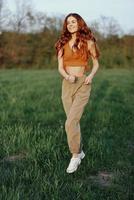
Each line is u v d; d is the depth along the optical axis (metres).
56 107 13.36
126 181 6.12
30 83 24.48
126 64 59.72
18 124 9.59
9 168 6.48
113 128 10.08
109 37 60.84
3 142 7.89
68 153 7.23
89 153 7.36
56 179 5.87
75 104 6.38
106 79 31.08
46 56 58.62
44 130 8.78
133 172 6.58
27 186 5.64
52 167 6.50
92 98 16.17
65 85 6.47
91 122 10.67
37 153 7.19
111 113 11.96
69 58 6.41
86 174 6.44
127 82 27.81
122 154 7.71
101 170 6.76
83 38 6.36
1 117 10.62
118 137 9.09
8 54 58.16
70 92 6.45
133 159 7.39
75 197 5.36
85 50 6.40
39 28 60.16
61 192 5.47
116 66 59.53
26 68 58.12
